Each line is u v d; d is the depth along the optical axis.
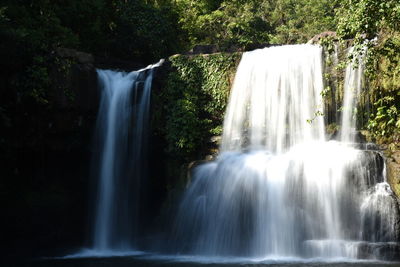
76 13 23.12
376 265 10.27
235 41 29.12
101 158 16.52
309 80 15.67
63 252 15.43
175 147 16.56
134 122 17.14
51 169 16.05
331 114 15.41
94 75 16.48
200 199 14.20
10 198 15.20
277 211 12.83
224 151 16.44
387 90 14.05
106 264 11.98
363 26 12.43
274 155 14.52
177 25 30.88
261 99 16.38
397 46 13.31
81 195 16.42
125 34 25.62
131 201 16.59
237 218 13.25
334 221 12.31
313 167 12.84
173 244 14.35
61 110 15.52
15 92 14.54
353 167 12.51
